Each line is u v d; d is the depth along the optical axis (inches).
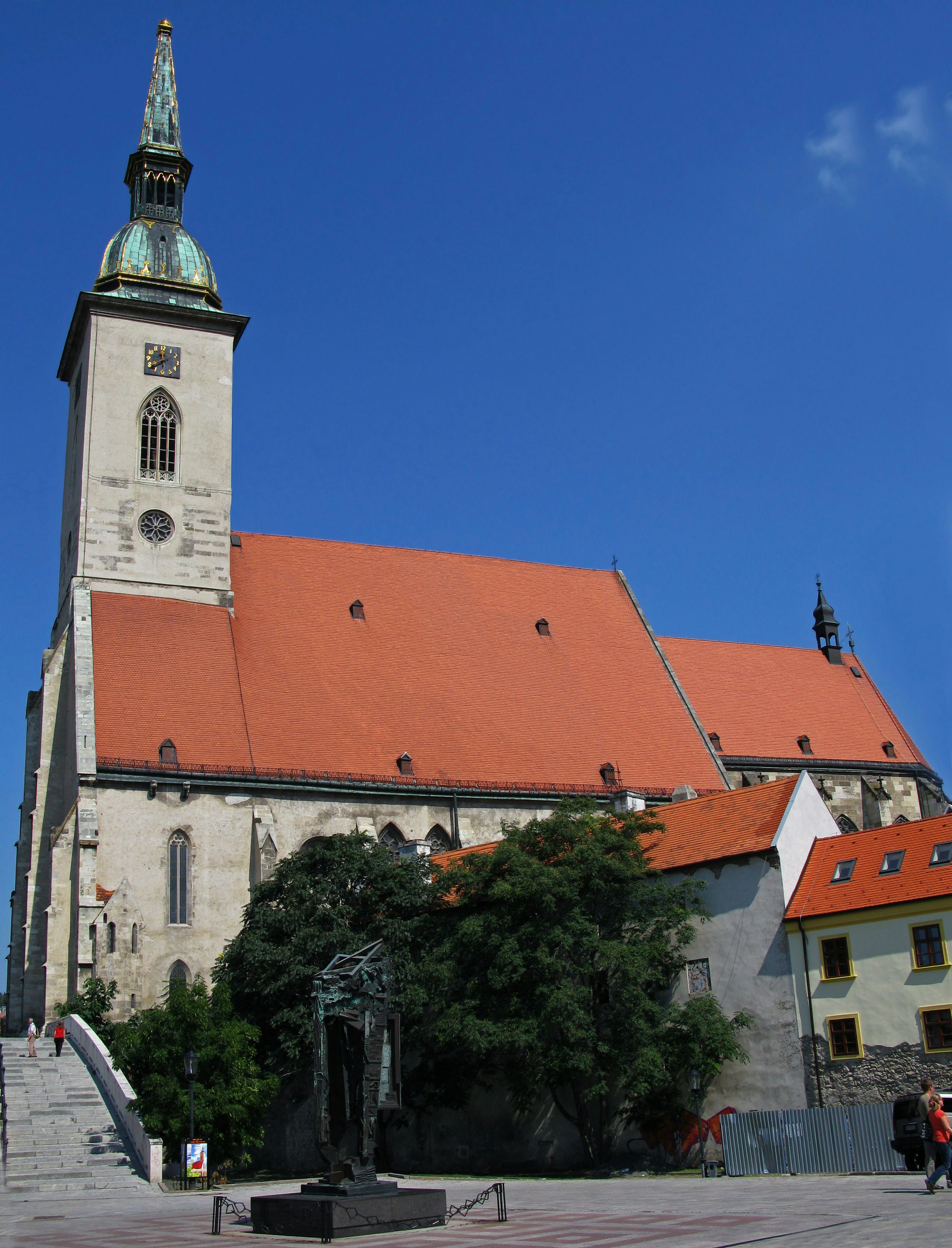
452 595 3567.9
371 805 2940.5
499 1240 1037.8
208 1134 1961.1
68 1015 2464.3
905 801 3929.6
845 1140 1699.1
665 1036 2073.1
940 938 1943.9
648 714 3489.2
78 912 2586.1
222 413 3289.9
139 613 3036.4
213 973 2470.5
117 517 3112.7
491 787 3058.6
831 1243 896.3
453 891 2516.0
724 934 2206.0
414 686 3230.8
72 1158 1883.6
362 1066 1235.2
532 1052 2105.1
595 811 2760.8
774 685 4030.5
